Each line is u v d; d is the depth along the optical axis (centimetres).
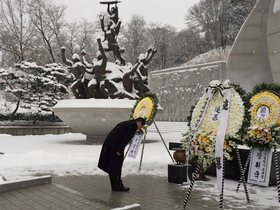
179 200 602
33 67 2789
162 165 1004
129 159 1111
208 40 6400
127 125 673
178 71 3306
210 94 619
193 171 847
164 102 3428
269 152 654
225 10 6116
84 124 1650
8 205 555
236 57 2634
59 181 777
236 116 572
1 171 899
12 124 2766
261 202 592
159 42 6594
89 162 1048
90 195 638
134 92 1795
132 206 492
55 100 2808
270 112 668
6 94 3725
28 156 1140
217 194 653
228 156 577
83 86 1766
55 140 1945
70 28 5016
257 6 2536
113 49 1906
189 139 631
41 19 4166
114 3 1936
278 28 2252
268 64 2523
